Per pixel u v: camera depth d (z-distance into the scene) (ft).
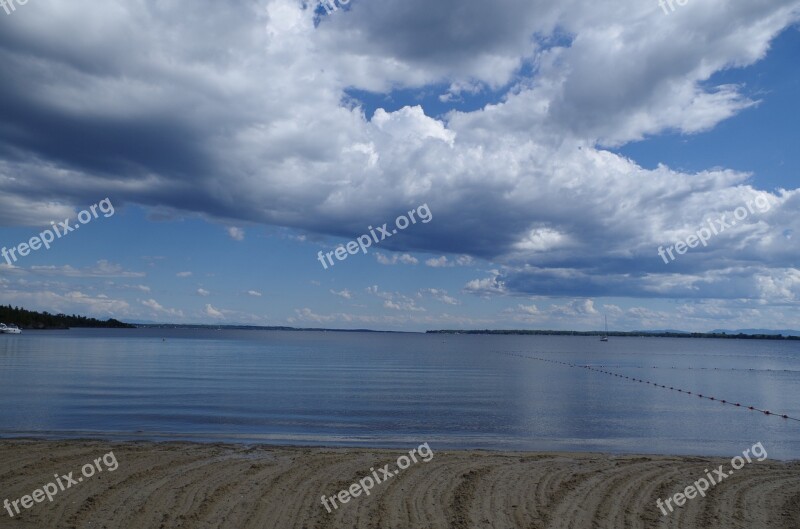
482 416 77.71
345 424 68.59
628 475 40.91
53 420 66.54
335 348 357.82
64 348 248.52
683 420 78.18
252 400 88.84
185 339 472.44
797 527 31.14
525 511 32.86
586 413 82.99
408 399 94.79
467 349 396.78
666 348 484.33
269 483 36.91
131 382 112.06
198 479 37.47
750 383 144.15
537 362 233.35
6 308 540.52
